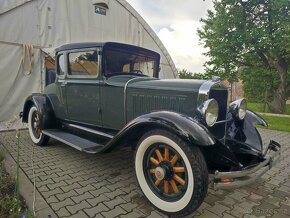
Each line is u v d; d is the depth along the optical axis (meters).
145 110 3.29
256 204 2.87
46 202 2.76
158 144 2.64
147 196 2.71
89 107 3.98
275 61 12.17
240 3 12.03
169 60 10.40
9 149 4.78
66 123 4.59
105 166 3.95
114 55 3.83
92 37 8.36
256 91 14.15
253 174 2.85
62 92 4.46
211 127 3.10
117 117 3.62
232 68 13.05
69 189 3.11
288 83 13.31
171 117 2.51
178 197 2.50
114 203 2.79
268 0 11.58
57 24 7.56
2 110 6.77
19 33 6.85
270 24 11.96
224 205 2.83
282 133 6.93
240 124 3.69
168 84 3.18
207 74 13.28
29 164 3.97
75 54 4.07
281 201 2.94
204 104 2.78
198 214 2.62
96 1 8.34
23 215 2.18
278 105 12.48
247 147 3.33
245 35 11.72
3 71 6.68
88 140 3.97
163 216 2.55
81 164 4.02
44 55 7.08
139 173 2.79
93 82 3.81
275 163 3.10
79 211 2.61
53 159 4.25
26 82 7.07
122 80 3.62
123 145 3.10
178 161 2.56
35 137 5.12
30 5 7.00
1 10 6.47
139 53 4.23
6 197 2.53
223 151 2.60
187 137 2.32
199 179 2.30
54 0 7.45
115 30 8.92
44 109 4.75
